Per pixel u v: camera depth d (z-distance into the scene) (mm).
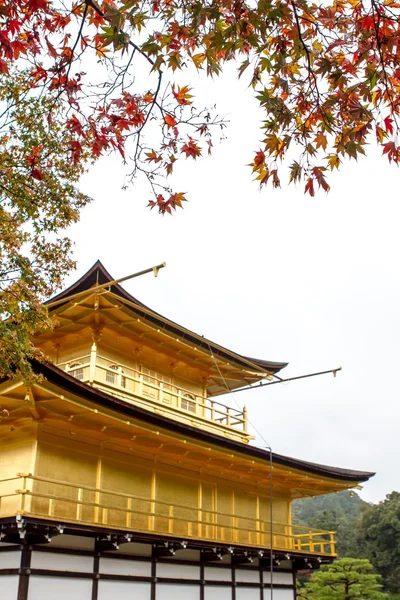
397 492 91312
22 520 16812
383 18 6832
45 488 19703
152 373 29547
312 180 7941
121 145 8828
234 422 32062
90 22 8008
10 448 20422
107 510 21812
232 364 31703
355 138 7258
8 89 15625
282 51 7492
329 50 7125
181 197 9695
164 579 23125
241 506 29625
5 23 7738
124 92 8508
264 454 26641
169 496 25141
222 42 7398
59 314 25188
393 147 7051
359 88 7250
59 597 18703
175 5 7395
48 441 20312
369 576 42812
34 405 18547
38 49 8305
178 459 25688
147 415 20938
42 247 17156
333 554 32875
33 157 13656
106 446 22641
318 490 33938
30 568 17984
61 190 16969
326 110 7629
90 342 26594
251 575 28531
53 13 8156
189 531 25516
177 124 8523
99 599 20141
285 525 30703
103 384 23203
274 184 8094
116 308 24875
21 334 15250
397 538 80188
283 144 7871
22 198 15984
